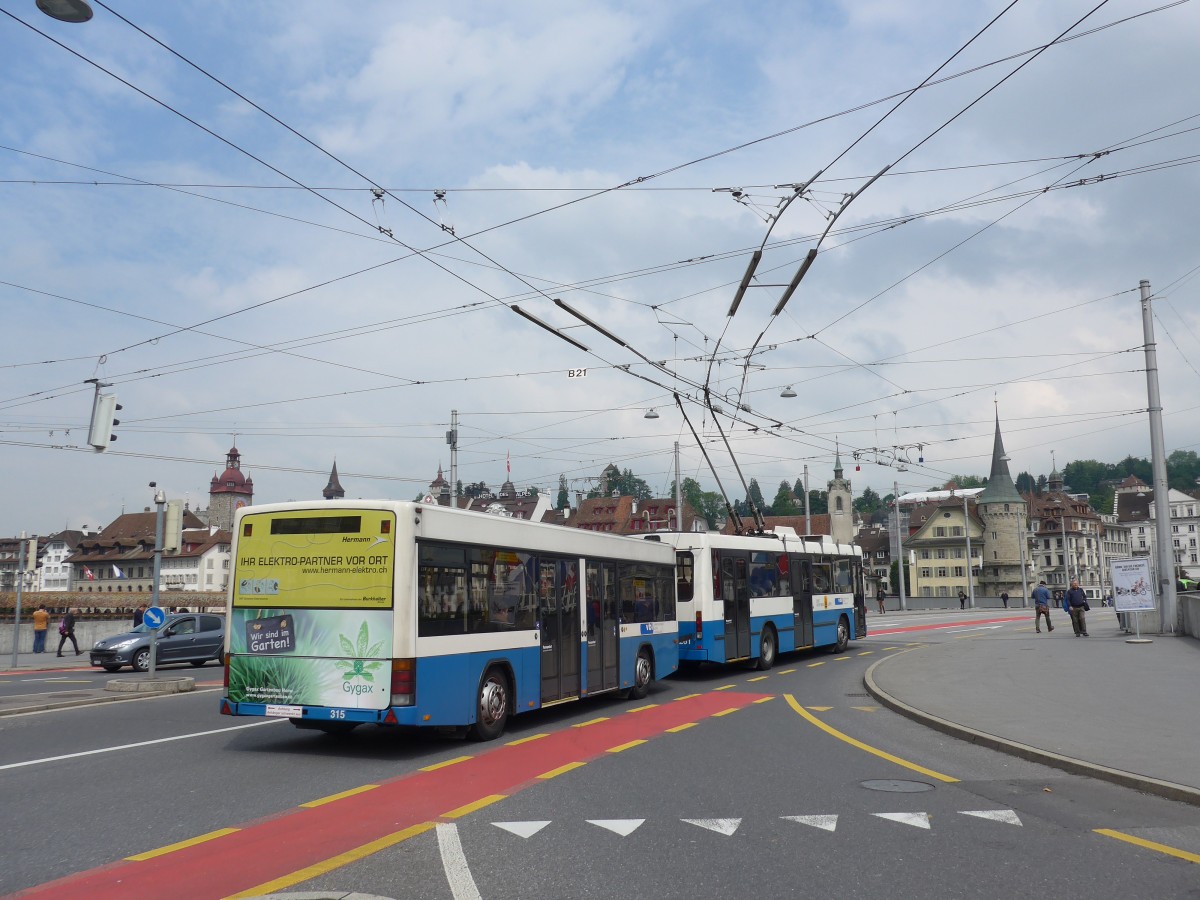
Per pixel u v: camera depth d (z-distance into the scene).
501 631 13.55
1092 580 143.50
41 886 6.27
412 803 8.79
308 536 12.10
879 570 137.12
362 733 13.72
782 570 25.59
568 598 15.65
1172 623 29.17
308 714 11.79
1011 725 13.03
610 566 17.34
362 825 7.91
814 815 8.30
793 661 26.55
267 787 9.59
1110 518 161.38
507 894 6.11
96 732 13.73
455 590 12.59
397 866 6.70
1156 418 29.38
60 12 10.27
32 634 42.72
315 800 8.94
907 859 6.96
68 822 8.06
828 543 29.05
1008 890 6.26
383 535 11.77
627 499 101.81
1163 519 29.19
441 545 12.35
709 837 7.55
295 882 6.31
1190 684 17.02
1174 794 8.99
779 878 6.49
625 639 17.66
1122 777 9.62
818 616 27.59
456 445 36.94
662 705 16.91
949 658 23.81
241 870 6.60
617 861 6.87
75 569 136.75
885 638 36.78
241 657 12.20
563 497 118.00
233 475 148.88
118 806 8.68
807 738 12.88
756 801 8.89
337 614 11.80
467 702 12.58
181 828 7.84
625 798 9.01
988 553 120.81
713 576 21.94
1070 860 6.96
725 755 11.52
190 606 46.16
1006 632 37.56
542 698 14.50
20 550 31.08
